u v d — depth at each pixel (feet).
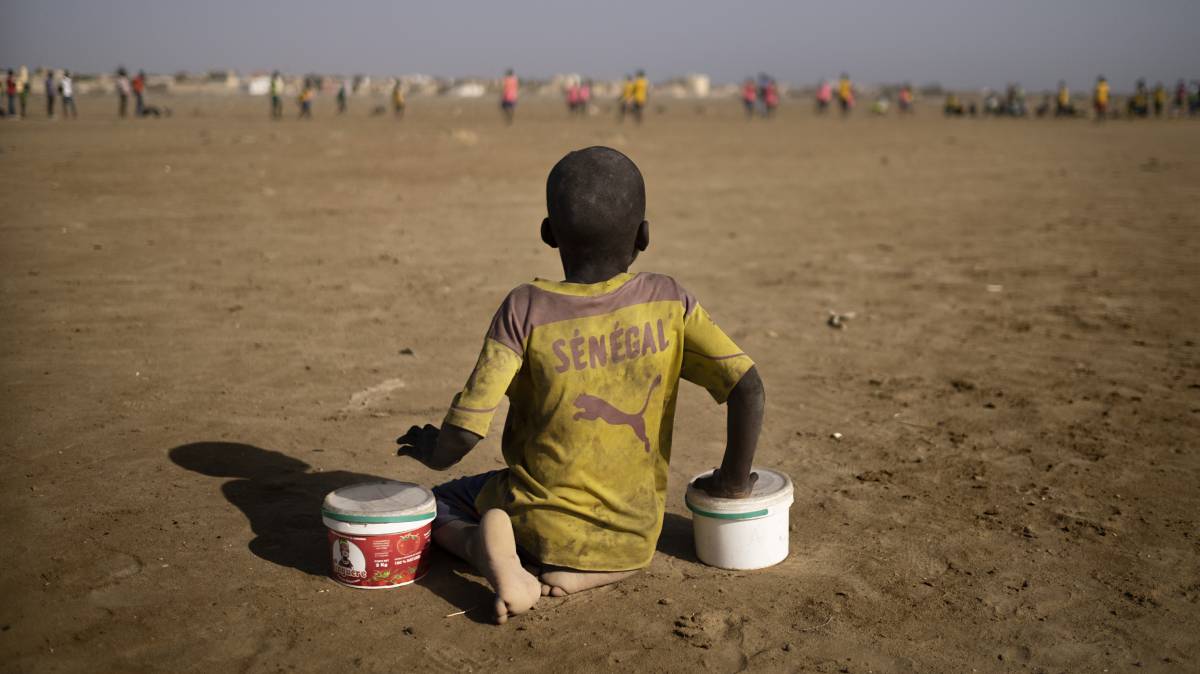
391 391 17.81
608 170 10.14
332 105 215.72
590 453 10.32
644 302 10.34
